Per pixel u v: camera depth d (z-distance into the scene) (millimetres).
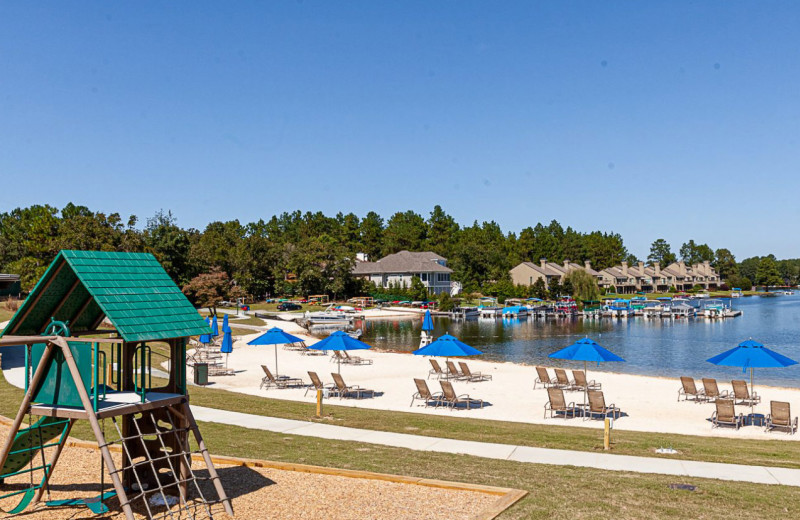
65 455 12008
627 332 62750
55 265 8578
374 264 114250
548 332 62531
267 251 101125
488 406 22438
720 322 77812
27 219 94875
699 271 192750
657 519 8703
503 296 103812
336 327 64438
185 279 72000
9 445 8625
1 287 57594
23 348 29969
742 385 22406
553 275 128125
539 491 9984
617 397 24562
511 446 14055
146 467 9984
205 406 18641
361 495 9703
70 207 96000
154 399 8891
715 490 10203
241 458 11867
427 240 165125
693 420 20156
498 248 154875
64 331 8461
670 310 87125
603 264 181125
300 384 27016
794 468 12289
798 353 45156
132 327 8414
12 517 8836
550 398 20531
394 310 87625
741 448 14984
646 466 12227
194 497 9648
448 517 8727
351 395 24484
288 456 12219
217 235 112312
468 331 63625
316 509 9055
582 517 8766
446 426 16828
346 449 13148
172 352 9398
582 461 12633
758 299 153375
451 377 29188
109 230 62875
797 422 19703
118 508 9234
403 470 11219
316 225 173625
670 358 41750
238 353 39344
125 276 9242
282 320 67375
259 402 20188
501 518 8695
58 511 9102
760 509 9203
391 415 18828
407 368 32969
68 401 8352
